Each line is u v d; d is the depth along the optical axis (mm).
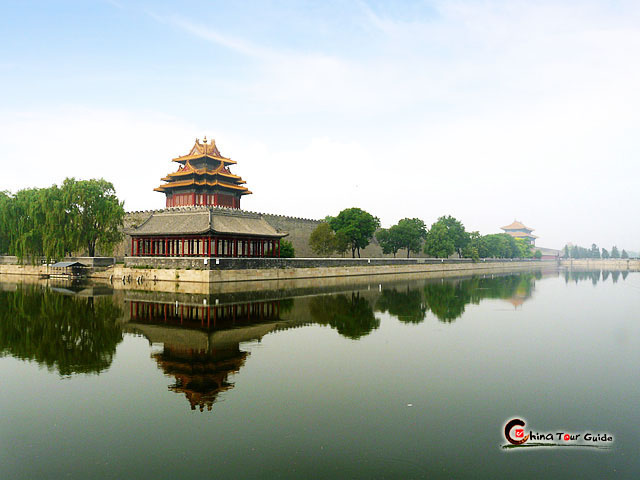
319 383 23844
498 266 191750
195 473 15242
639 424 19281
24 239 91188
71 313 45031
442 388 23281
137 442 17281
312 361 27906
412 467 15766
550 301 60375
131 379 24297
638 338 35188
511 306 54062
